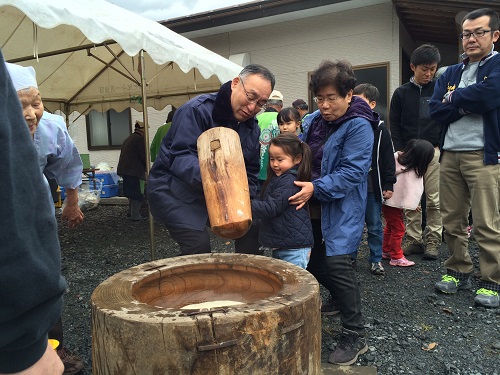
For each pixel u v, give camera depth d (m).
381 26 7.16
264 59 8.27
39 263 0.68
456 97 2.96
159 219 2.46
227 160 1.59
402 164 4.03
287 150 2.49
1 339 0.66
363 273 3.96
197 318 1.11
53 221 0.73
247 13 7.68
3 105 0.66
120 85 7.73
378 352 2.53
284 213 2.48
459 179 3.22
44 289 0.68
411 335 2.73
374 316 3.03
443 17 6.72
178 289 1.68
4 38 5.51
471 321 2.91
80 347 2.67
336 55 7.61
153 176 2.47
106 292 1.35
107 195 9.30
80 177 2.63
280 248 2.50
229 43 8.55
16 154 0.66
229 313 1.14
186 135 2.27
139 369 1.14
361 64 7.41
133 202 7.08
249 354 1.14
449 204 3.30
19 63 6.39
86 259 4.85
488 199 3.02
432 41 8.55
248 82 2.22
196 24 8.27
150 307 1.21
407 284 3.65
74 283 3.98
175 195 2.36
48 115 2.35
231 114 2.32
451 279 3.42
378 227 3.83
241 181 1.59
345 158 2.32
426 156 3.91
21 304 0.65
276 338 1.17
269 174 2.61
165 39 4.41
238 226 1.53
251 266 1.63
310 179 2.49
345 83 2.30
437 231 4.32
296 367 1.23
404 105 4.50
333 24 7.56
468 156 3.07
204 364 1.11
